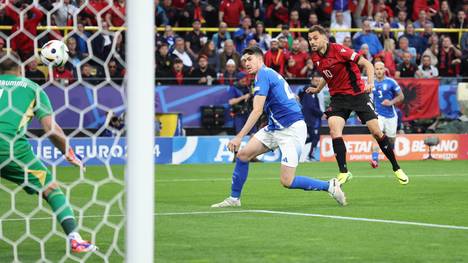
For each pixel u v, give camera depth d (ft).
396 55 186.39
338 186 90.89
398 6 209.77
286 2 203.31
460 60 190.39
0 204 93.81
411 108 177.37
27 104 61.31
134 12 41.83
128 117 42.09
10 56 61.93
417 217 82.28
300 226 75.61
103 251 62.23
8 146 60.44
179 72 169.68
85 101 151.53
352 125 175.11
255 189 111.65
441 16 208.03
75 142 150.82
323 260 59.26
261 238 68.85
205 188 114.83
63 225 60.49
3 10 144.15
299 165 157.79
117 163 154.10
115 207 88.38
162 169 148.97
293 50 176.55
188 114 168.76
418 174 137.08
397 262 58.59
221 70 176.04
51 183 60.59
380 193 106.11
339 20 197.16
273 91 86.74
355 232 72.08
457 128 178.09
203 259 59.67
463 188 113.29
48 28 57.77
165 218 81.20
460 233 71.61
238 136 86.84
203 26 193.47
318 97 168.66
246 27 182.91
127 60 42.14
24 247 64.34
